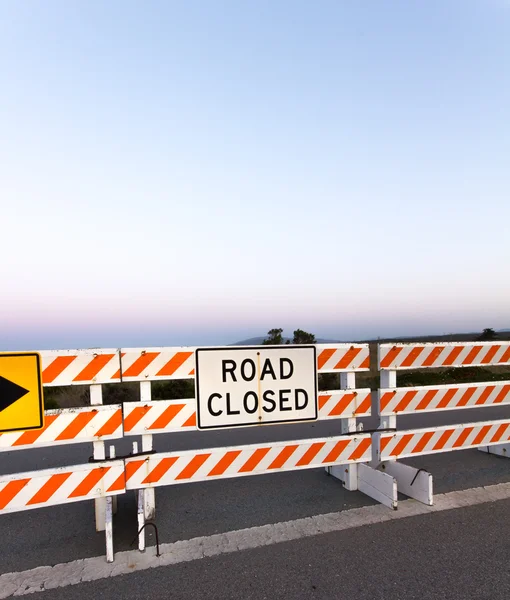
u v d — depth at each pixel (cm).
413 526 439
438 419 1005
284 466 512
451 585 334
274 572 358
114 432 443
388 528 435
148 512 472
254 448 500
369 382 1650
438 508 485
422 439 581
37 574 366
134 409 463
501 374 1766
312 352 536
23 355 419
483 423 622
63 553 404
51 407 1073
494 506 488
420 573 351
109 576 360
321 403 538
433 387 593
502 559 370
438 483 571
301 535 424
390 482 491
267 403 513
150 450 470
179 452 472
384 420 573
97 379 445
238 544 409
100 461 434
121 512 505
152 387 1306
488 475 599
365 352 560
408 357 581
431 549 390
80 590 340
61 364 434
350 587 333
